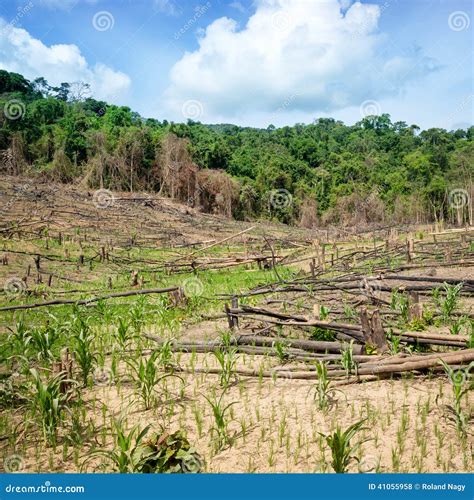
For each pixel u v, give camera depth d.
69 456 5.53
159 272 23.17
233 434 5.78
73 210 42.78
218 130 127.19
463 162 81.62
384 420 5.89
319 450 5.38
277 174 75.06
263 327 9.87
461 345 7.53
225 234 43.97
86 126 68.25
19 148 57.44
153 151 64.81
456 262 17.69
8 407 6.91
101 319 11.47
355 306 10.92
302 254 29.03
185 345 8.92
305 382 7.15
